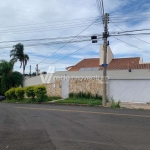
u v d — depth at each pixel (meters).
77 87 21.62
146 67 22.80
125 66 25.06
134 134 7.00
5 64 29.97
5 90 29.48
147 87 18.20
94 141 6.19
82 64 31.92
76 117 10.42
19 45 42.97
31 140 6.31
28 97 22.50
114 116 10.77
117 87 19.27
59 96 22.70
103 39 16.70
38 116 10.81
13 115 11.28
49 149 5.47
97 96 20.12
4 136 6.80
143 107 15.36
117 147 5.63
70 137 6.63
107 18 16.47
